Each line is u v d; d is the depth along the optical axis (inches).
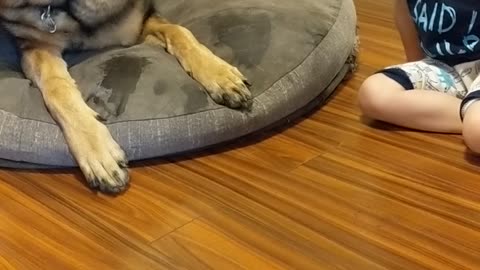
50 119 63.3
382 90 67.3
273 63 68.4
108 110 63.5
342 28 75.7
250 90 66.4
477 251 50.8
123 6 73.3
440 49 67.6
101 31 72.7
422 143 65.5
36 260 52.1
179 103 63.8
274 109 67.0
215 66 66.2
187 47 69.2
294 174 61.6
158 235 54.1
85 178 61.6
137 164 64.1
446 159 62.7
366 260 50.3
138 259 51.6
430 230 53.3
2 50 72.3
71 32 71.4
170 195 59.2
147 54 69.5
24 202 59.3
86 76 67.4
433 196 57.5
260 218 55.6
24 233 55.3
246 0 75.6
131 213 57.1
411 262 49.9
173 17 80.0
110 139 61.3
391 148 65.1
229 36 71.4
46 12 69.5
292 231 53.9
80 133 61.0
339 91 77.7
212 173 62.3
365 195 58.1
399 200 57.2
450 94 67.5
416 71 67.3
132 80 65.5
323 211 56.2
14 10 70.5
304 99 70.1
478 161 62.1
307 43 70.8
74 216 57.1
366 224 54.4
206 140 64.2
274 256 51.1
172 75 66.1
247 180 61.0
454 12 65.6
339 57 74.4
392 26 97.1
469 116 60.6
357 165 62.6
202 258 51.3
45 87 64.7
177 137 63.2
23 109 63.8
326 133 68.5
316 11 74.4
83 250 52.9
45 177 63.0
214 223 55.2
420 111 66.4
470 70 67.2
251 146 66.6
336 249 51.6
